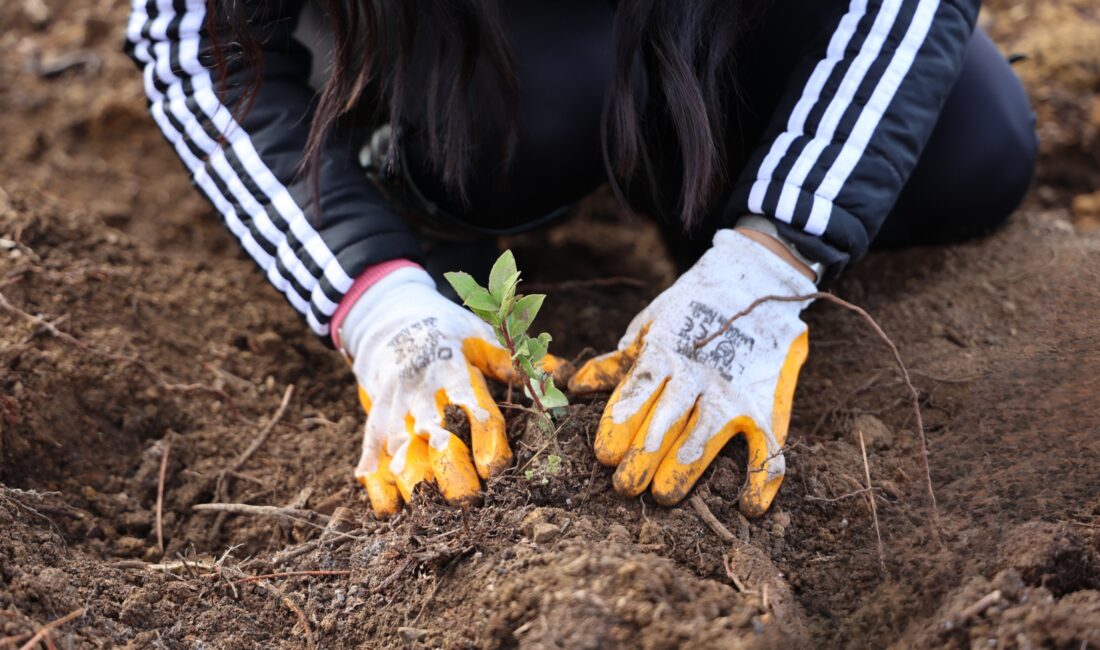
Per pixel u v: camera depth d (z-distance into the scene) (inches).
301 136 62.2
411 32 55.2
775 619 48.4
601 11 68.4
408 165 68.0
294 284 61.1
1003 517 54.1
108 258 80.9
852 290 78.7
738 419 55.8
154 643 51.9
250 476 66.7
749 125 71.4
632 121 56.5
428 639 50.4
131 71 108.0
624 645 46.1
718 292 57.2
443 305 60.5
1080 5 109.4
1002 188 76.5
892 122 57.0
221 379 74.6
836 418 65.2
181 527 63.7
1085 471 55.4
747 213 58.7
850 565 54.0
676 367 56.1
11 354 66.0
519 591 49.1
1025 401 61.8
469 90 63.8
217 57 59.1
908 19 57.3
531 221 75.0
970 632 46.1
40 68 108.0
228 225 63.1
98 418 67.8
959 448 60.2
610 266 91.3
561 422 57.7
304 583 56.3
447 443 56.4
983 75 73.2
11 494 58.6
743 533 54.6
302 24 67.1
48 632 48.9
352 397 76.0
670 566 49.2
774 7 65.2
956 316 73.0
